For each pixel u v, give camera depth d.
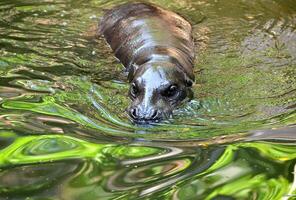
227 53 13.62
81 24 15.56
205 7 16.72
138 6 15.60
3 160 8.95
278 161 8.91
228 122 10.38
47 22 15.54
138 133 9.98
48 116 10.52
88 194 7.95
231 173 8.55
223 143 9.52
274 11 16.31
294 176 8.49
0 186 8.18
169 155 9.12
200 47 14.01
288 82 11.95
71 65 13.05
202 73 12.55
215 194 7.97
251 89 11.70
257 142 9.52
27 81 12.10
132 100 11.33
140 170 8.63
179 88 11.48
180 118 10.64
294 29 15.02
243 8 16.56
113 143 9.53
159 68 11.72
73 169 8.65
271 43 14.19
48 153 9.17
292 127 10.00
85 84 12.05
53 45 14.12
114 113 10.77
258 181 8.36
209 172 8.55
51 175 8.48
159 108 10.81
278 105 10.93
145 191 8.02
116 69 13.09
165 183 8.23
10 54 13.46
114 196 7.89
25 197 7.87
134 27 14.30
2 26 15.17
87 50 14.00
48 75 12.44
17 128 10.05
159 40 13.48
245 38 14.54
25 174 8.51
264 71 12.53
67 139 9.66
